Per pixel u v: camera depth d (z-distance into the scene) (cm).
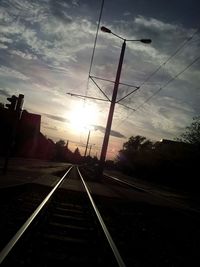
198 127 4553
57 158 16188
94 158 13562
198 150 4575
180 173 5219
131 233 976
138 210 1553
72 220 1014
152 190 3584
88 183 2694
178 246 922
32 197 1390
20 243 641
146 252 787
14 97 2036
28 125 8231
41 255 605
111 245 708
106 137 3127
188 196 3838
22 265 541
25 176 2262
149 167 6775
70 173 4178
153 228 1142
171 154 5269
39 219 907
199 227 1348
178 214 1655
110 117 3111
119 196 2009
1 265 513
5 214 934
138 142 12425
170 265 718
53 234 799
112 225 1038
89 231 877
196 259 817
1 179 1766
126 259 689
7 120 6094
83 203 1468
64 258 606
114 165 15962
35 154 9956
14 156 7150
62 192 1725
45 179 2316
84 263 604
